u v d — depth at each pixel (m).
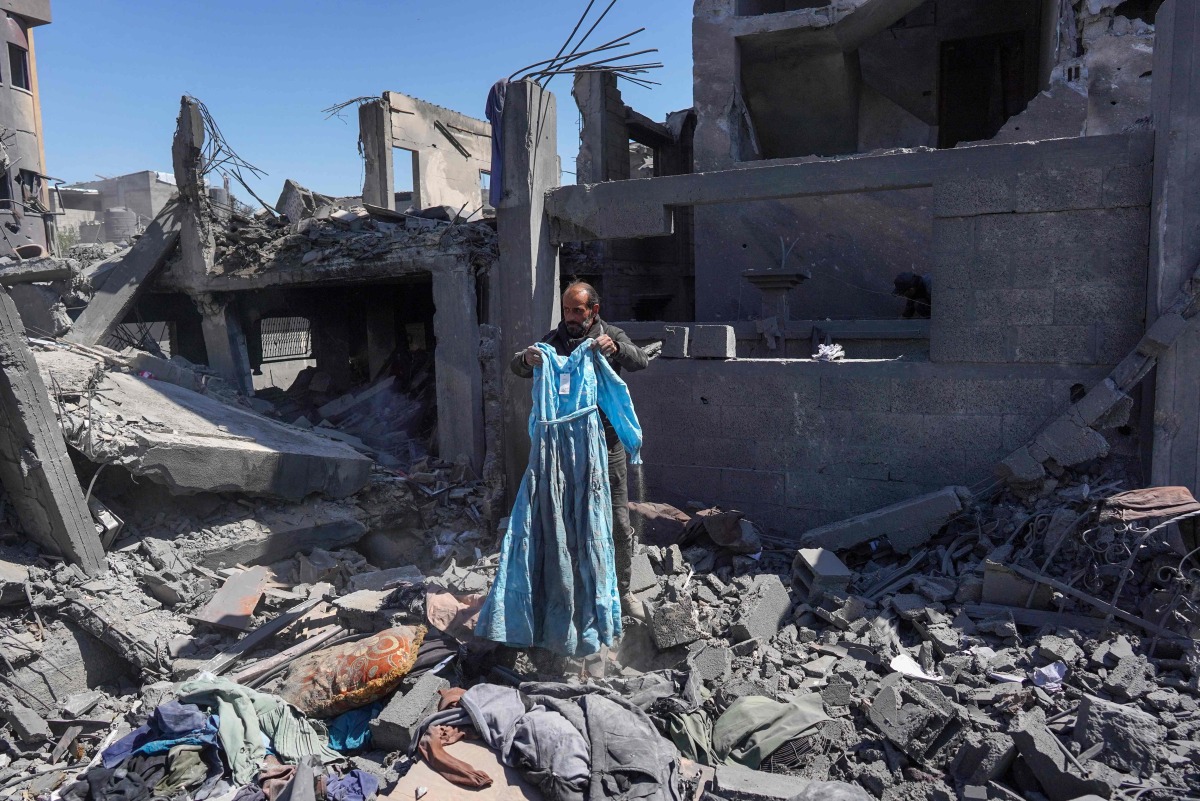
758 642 4.66
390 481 10.05
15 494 7.03
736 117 15.35
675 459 7.34
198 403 9.67
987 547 5.43
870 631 4.75
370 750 4.18
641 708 3.88
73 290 13.75
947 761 3.73
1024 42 18.22
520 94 7.24
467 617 4.64
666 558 5.72
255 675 4.95
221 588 7.15
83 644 6.48
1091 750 3.52
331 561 8.39
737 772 3.55
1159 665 4.20
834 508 6.71
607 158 18.14
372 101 19.02
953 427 6.22
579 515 4.08
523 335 7.53
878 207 13.64
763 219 14.33
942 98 19.38
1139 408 5.66
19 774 5.33
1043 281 5.85
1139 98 11.27
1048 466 5.66
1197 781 3.28
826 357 7.12
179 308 17.00
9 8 27.66
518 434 7.72
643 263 18.86
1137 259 5.57
